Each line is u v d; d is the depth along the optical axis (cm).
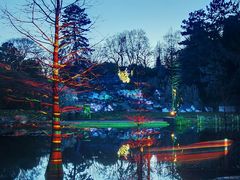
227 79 5456
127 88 7262
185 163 1872
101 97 6481
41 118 3631
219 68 5572
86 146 2636
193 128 4306
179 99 6594
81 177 1549
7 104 3653
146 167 1786
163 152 2262
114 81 7381
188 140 2953
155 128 4222
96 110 6138
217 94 5756
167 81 7812
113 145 2669
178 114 5488
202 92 6781
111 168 1766
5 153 2219
